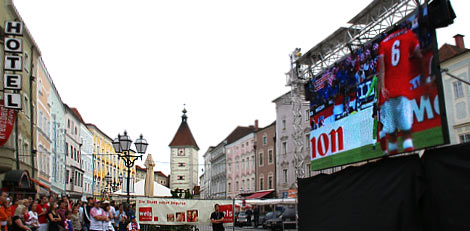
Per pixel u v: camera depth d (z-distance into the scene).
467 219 7.39
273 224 33.06
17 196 19.28
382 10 12.06
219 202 18.33
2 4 22.45
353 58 11.52
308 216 13.34
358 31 13.35
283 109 50.84
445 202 7.91
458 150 7.73
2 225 11.59
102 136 74.19
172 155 102.94
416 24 8.81
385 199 9.71
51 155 38.03
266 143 55.84
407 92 9.03
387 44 9.84
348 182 11.41
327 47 14.99
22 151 26.31
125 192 27.92
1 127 19.50
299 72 17.56
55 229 13.83
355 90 11.38
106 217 14.44
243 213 40.94
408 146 8.98
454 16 8.27
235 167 67.94
